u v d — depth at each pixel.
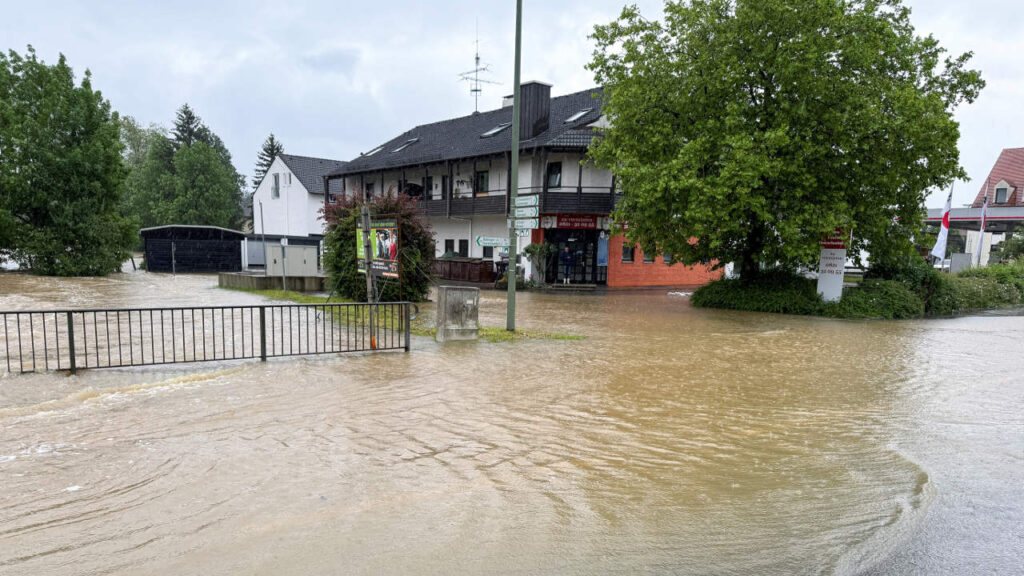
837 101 15.43
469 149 28.67
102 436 4.82
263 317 8.26
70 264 27.17
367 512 3.46
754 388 7.15
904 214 17.69
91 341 9.70
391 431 5.10
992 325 14.98
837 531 3.32
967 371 8.46
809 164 16.05
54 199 28.11
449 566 2.85
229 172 65.25
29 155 27.61
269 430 5.05
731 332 12.37
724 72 15.92
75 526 3.22
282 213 44.28
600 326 12.98
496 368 8.02
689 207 15.70
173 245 33.69
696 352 9.72
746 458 4.59
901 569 2.90
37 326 11.17
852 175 16.19
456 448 4.69
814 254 16.52
